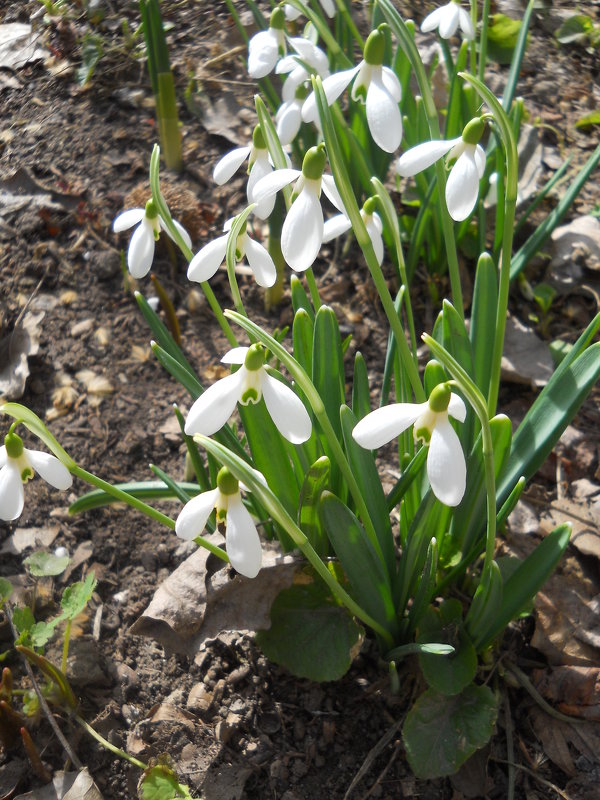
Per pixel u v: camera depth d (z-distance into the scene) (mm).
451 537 437
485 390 430
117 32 756
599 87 757
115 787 413
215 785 414
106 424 532
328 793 414
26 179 639
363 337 579
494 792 415
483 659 438
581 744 423
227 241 339
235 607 428
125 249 605
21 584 466
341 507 371
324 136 315
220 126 680
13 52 747
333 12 490
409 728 405
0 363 551
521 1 833
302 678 443
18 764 414
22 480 333
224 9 772
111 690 438
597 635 438
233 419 524
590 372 397
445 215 398
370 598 400
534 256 607
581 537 476
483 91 326
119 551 486
